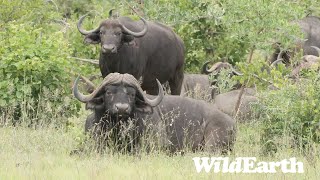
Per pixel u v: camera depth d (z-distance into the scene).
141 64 56.03
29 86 49.44
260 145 44.09
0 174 35.03
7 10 59.19
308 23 69.62
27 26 54.41
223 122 45.19
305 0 67.00
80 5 73.88
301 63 52.84
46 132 43.59
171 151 44.31
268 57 63.00
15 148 40.66
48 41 51.72
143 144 41.91
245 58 64.31
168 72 58.59
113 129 42.09
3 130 44.81
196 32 63.47
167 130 44.41
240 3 56.22
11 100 48.91
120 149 42.22
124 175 35.78
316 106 43.97
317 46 69.56
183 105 45.19
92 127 42.59
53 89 50.41
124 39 53.66
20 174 35.12
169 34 58.16
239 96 53.47
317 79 45.62
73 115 50.22
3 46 51.44
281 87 46.09
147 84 57.97
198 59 64.62
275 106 44.97
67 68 52.62
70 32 61.16
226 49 63.78
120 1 64.38
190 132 44.91
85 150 41.19
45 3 64.94
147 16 61.22
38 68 50.12
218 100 56.75
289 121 43.94
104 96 41.88
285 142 42.53
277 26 56.00
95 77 58.53
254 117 48.78
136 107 42.28
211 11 60.00
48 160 38.56
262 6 55.84
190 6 61.03
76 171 36.34
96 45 60.38
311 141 42.28
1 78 50.28
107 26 53.22
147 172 36.44
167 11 60.84
